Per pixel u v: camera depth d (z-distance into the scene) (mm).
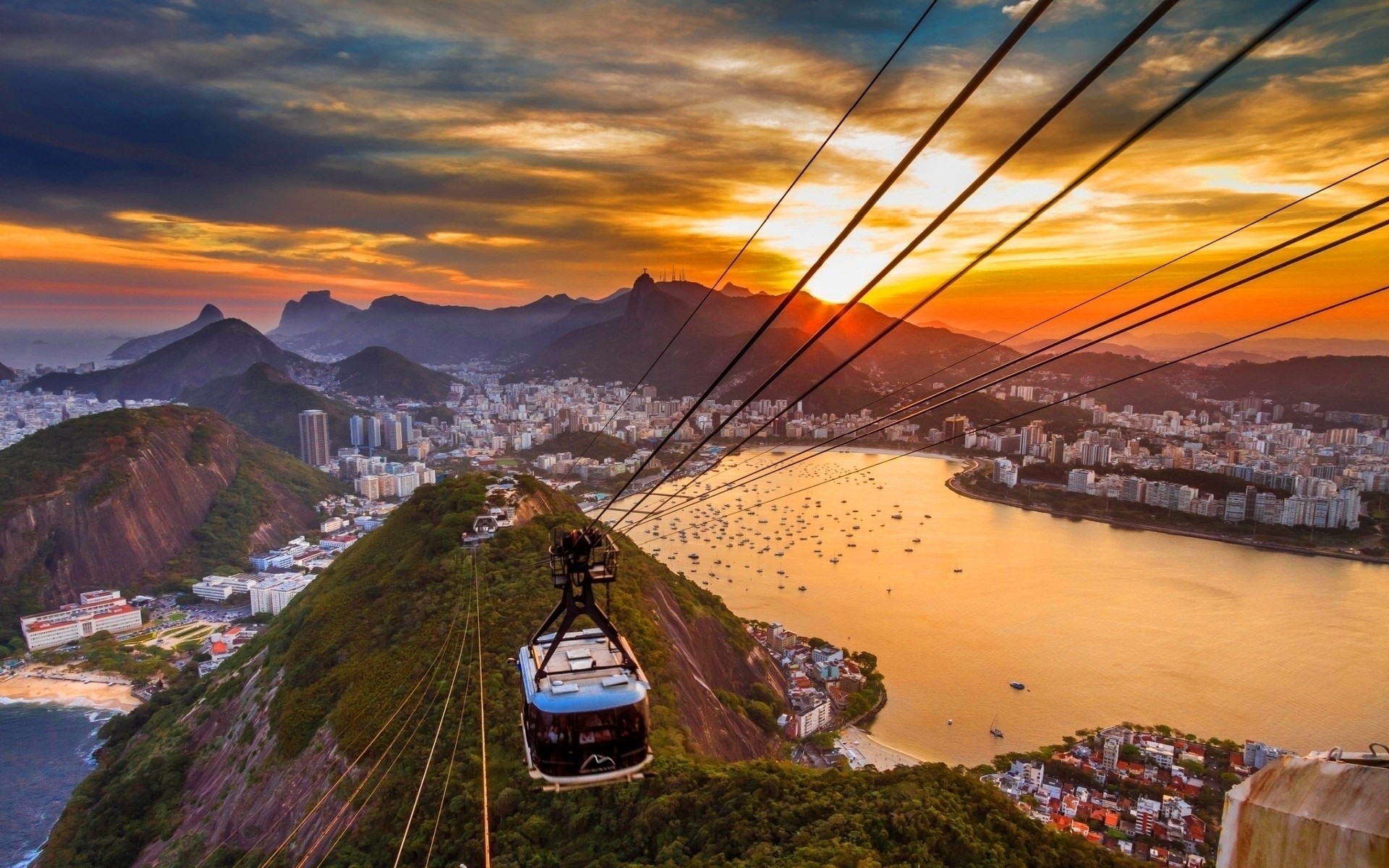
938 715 78312
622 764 12266
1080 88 5191
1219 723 77688
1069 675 88062
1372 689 85062
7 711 100500
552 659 13086
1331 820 4332
